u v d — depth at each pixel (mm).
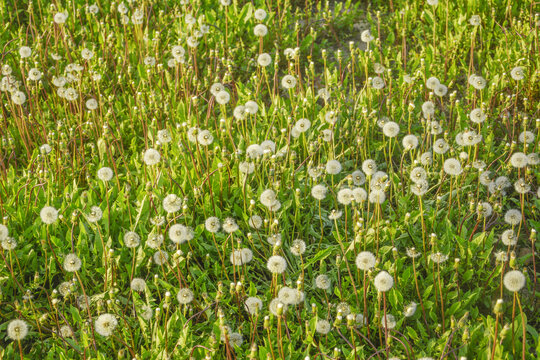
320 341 3061
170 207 3246
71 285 3082
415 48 5727
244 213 3752
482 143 4391
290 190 3984
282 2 6418
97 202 4035
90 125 4555
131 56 5574
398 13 6023
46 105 5051
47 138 4438
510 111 4793
